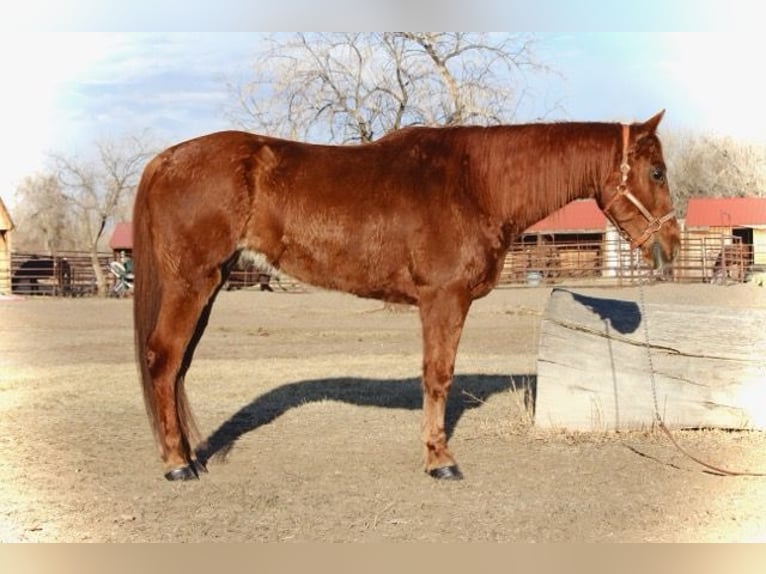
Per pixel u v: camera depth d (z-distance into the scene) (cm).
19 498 551
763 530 484
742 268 3025
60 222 5634
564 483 577
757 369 697
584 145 617
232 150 595
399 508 525
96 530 489
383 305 2364
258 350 1402
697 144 5416
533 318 1897
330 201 598
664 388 709
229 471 620
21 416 832
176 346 592
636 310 717
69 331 1778
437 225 599
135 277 603
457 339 604
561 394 720
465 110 2364
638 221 620
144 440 729
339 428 770
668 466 618
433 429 602
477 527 489
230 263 615
